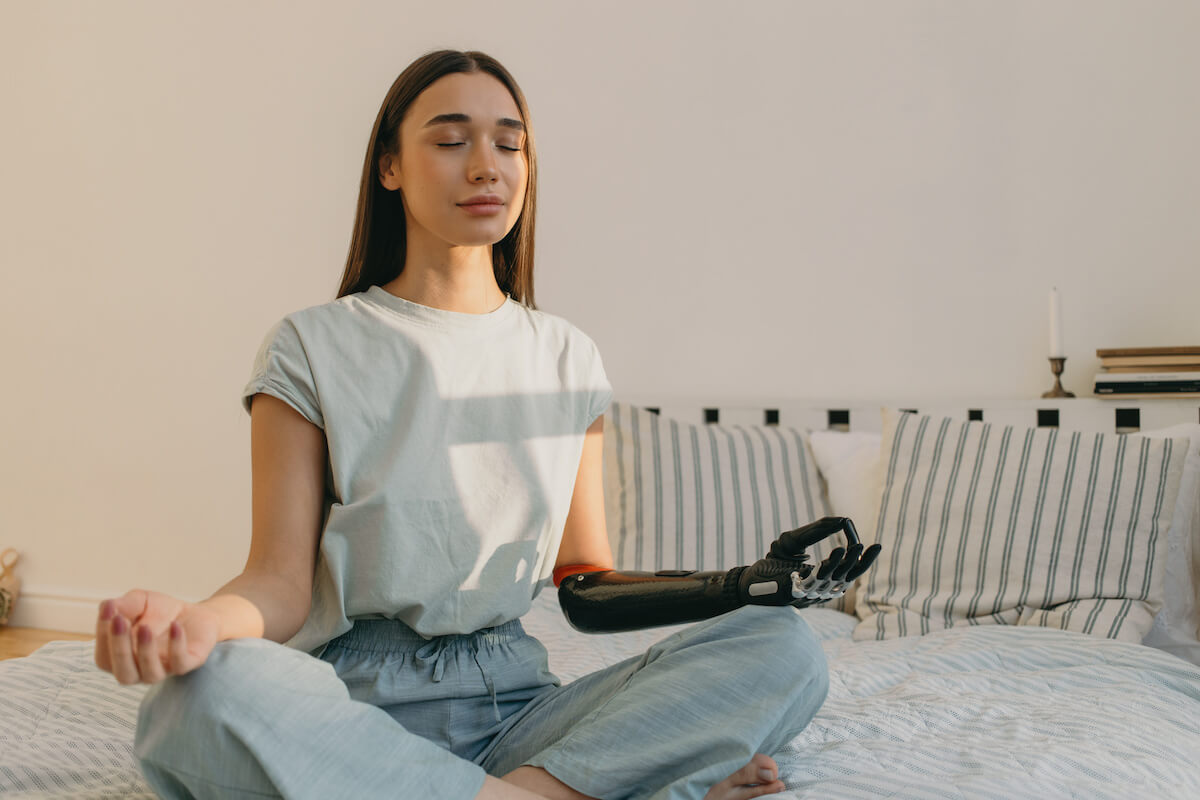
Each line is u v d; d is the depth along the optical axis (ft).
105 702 4.75
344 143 11.15
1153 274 8.45
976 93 8.95
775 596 3.59
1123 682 5.23
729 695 3.52
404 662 3.76
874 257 9.25
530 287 4.45
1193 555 7.19
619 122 10.11
